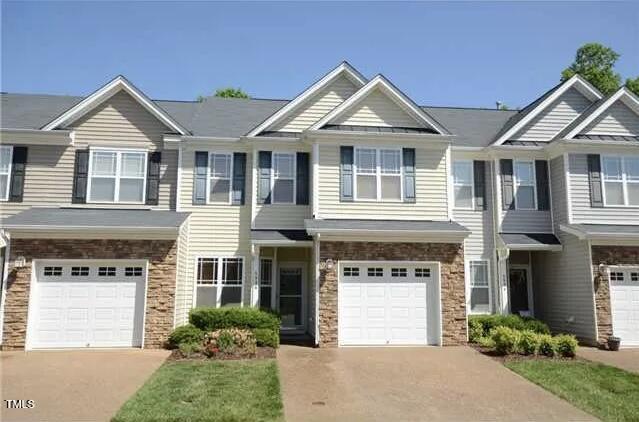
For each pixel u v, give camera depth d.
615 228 16.41
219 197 17.28
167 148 17.17
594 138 17.27
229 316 14.88
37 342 13.77
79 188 16.52
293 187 17.19
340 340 14.60
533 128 18.77
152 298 14.18
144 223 14.62
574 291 16.53
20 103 18.91
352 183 16.14
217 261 16.94
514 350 13.46
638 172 17.23
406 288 15.16
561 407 8.91
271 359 12.52
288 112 17.66
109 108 17.08
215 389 9.49
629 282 15.94
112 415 7.96
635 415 8.50
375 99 16.91
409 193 16.30
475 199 18.28
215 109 19.84
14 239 13.94
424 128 16.89
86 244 14.20
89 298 14.13
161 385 9.73
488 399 9.33
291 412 8.30
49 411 8.13
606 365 12.33
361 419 8.05
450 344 14.79
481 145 18.59
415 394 9.59
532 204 18.12
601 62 32.97
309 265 17.81
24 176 16.44
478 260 17.98
